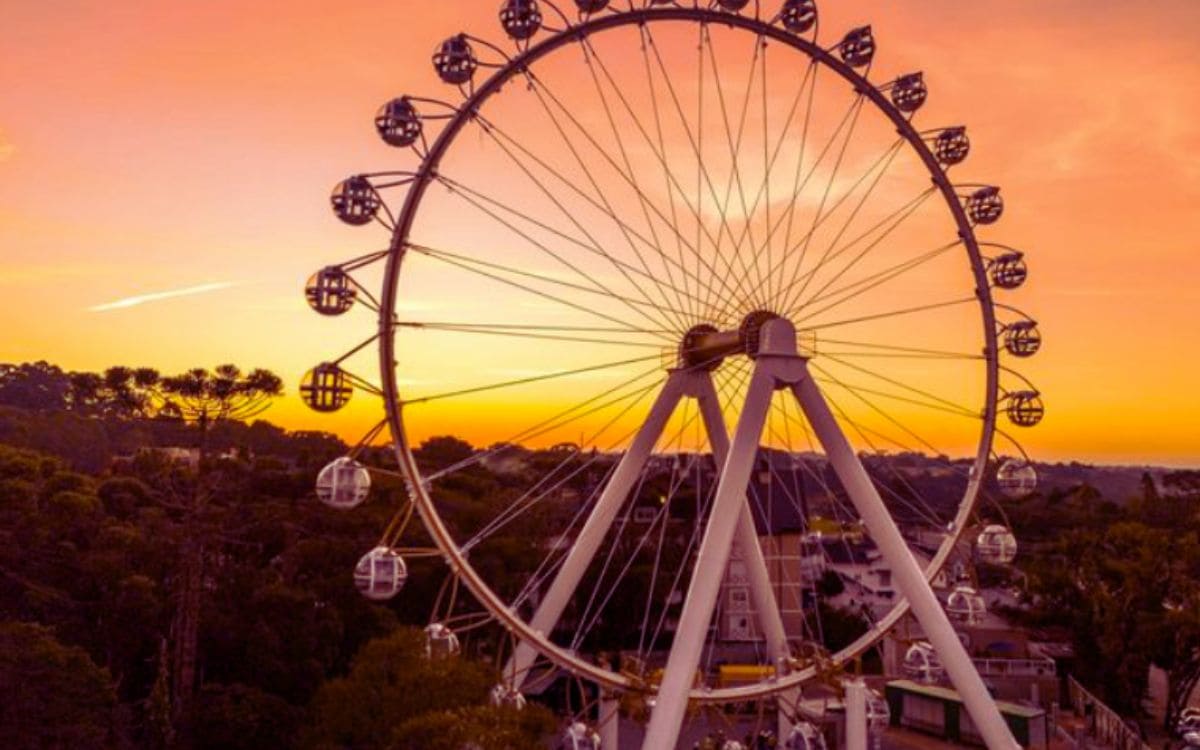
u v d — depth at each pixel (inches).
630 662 1502.2
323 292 1300.4
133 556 3048.7
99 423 6451.8
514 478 5083.7
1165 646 3535.9
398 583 1286.9
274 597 2699.3
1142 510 6614.2
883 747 3002.0
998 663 3371.1
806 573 4232.3
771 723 2984.7
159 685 2368.4
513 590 3353.8
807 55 1553.9
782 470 4040.4
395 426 1330.0
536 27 1393.9
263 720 2390.5
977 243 1582.2
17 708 1962.4
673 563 3954.2
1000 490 1553.9
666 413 1573.6
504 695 1475.1
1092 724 3245.6
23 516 3056.1
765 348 1433.3
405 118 1338.6
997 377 1569.9
